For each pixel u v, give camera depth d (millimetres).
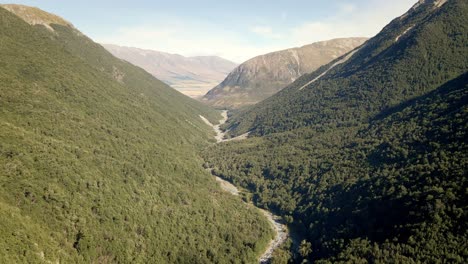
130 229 114562
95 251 100188
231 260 125500
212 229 137625
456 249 88625
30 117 129250
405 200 112188
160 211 131250
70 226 98688
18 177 98312
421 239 96688
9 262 74812
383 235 109312
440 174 113062
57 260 86938
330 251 119500
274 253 131250
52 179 105562
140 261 109000
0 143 104938
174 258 118500
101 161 131750
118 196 121312
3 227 81312
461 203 98000
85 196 110250
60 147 121312
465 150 117812
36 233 87750
